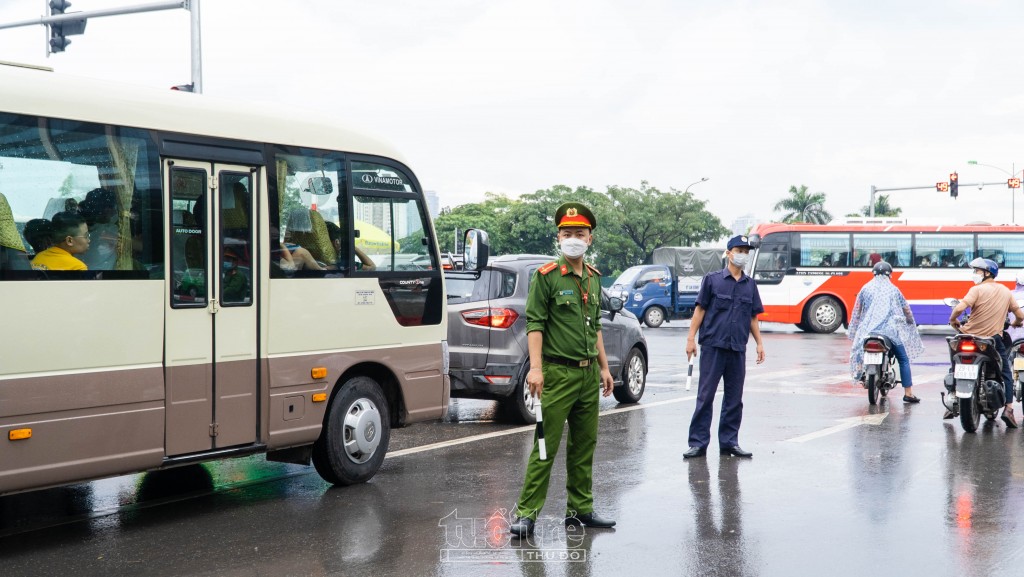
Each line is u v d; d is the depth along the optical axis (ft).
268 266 22.71
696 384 46.78
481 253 26.12
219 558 18.25
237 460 28.19
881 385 39.42
